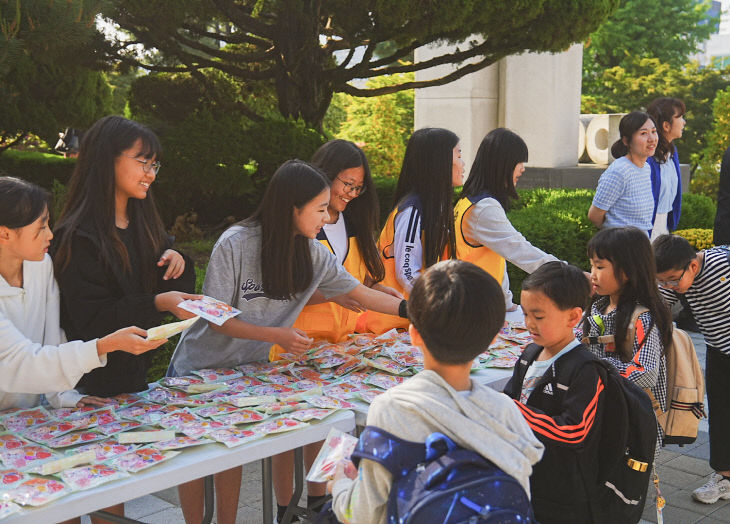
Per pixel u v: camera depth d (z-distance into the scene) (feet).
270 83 35.63
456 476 4.33
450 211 10.56
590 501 6.55
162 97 33.81
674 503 11.32
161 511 11.07
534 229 21.21
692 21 75.92
